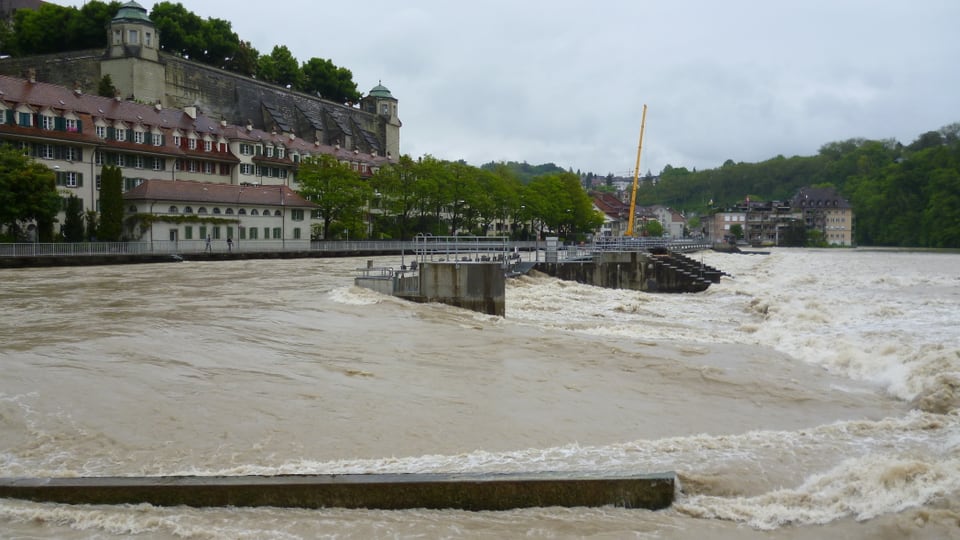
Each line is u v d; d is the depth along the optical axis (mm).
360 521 10328
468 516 10578
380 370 20141
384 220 113125
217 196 87812
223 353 21422
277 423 14930
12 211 65875
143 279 47844
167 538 9727
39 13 124438
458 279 34406
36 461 12516
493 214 126250
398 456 13102
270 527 10070
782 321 33906
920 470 11578
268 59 158500
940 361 19781
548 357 22734
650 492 10914
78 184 80562
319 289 39781
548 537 9891
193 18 139125
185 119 100562
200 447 13406
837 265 110250
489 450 13539
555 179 145875
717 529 10234
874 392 19016
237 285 42625
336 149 125938
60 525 10070
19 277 49812
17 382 17297
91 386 17188
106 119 85250
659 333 28672
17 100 77062
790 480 11945
